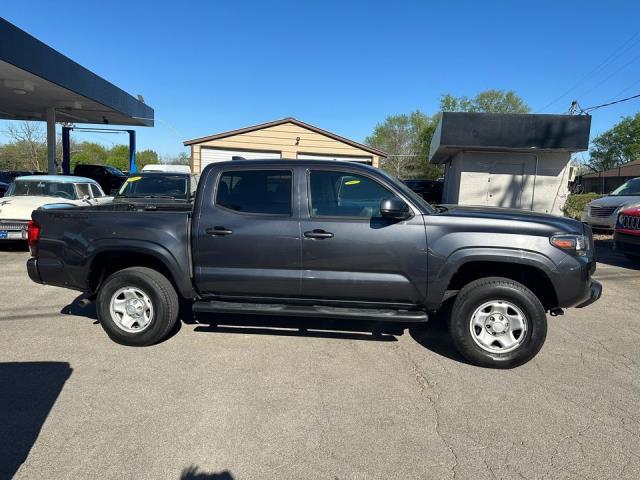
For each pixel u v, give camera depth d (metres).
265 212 4.32
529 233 4.01
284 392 3.61
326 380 3.83
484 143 15.72
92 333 4.85
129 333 4.46
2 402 3.39
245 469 2.68
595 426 3.20
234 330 4.96
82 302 4.70
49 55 12.84
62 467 2.67
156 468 2.67
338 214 4.25
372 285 4.18
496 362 4.07
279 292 4.34
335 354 4.38
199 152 19.41
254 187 4.39
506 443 2.98
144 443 2.91
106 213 4.50
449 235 4.05
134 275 4.41
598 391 3.72
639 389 3.77
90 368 3.99
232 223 4.30
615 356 4.48
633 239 8.87
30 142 47.03
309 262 4.22
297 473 2.66
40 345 4.50
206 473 2.64
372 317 4.17
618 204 11.92
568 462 2.79
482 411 3.38
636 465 2.77
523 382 3.86
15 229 9.02
